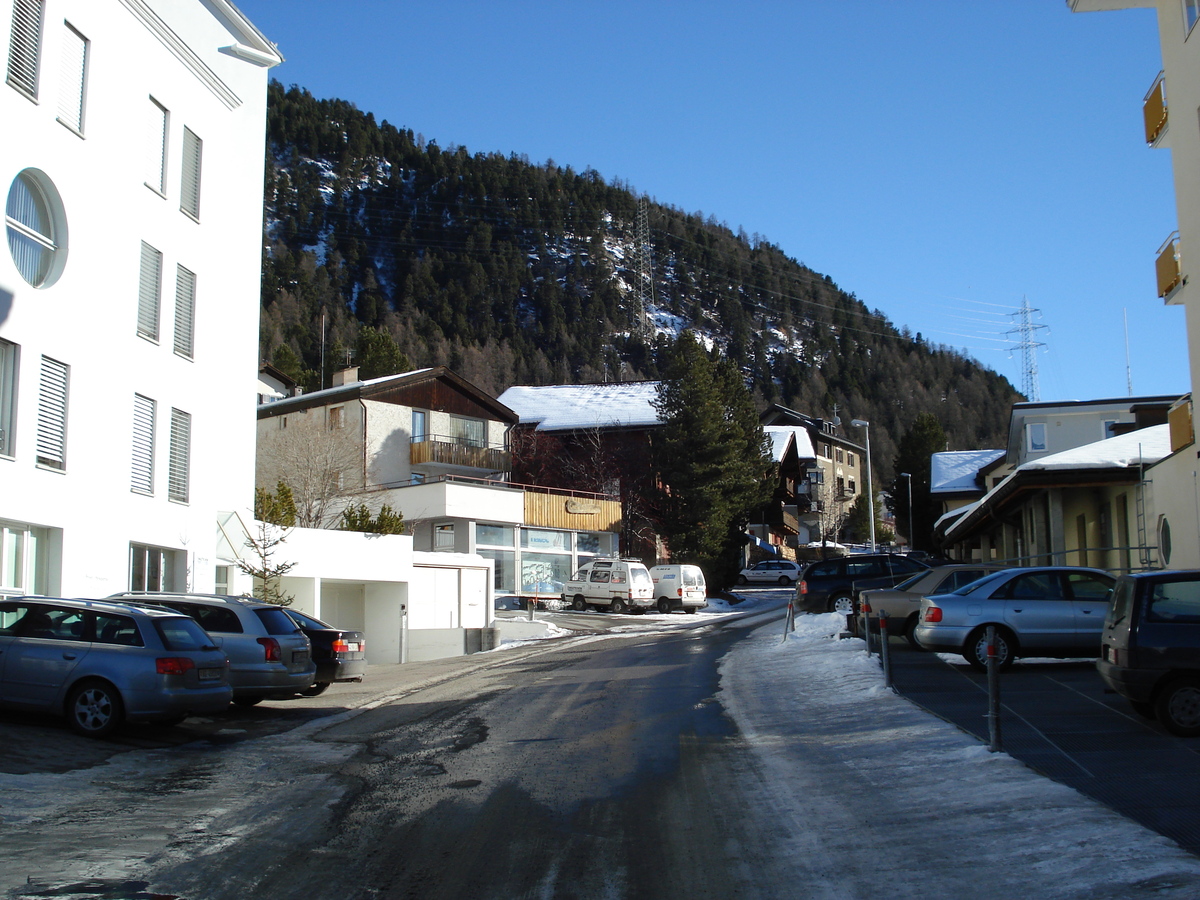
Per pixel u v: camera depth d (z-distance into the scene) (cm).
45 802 897
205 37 2644
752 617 3794
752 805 852
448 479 4291
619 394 6238
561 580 4656
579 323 17612
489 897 628
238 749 1215
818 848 721
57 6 1839
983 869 654
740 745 1127
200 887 651
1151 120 2284
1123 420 4175
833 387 17162
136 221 2095
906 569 2762
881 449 14362
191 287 2355
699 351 5231
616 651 2452
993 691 985
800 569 6309
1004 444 16275
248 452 2639
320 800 912
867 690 1452
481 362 13225
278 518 2698
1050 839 704
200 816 852
